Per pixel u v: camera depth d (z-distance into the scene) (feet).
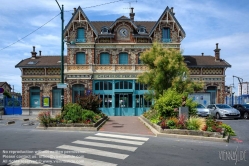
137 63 95.35
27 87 99.04
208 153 30.35
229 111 76.48
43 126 51.26
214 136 40.63
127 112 93.35
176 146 33.94
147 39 96.68
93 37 95.04
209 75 97.91
